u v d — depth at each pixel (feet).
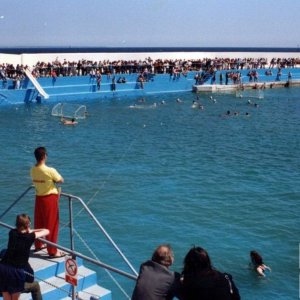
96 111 177.47
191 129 144.36
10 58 211.41
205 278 18.19
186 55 285.02
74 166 96.17
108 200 73.00
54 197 29.30
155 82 236.84
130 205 70.64
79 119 159.02
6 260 24.56
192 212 67.72
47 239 29.35
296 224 63.21
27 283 24.85
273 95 238.68
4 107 182.09
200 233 59.98
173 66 246.06
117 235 58.90
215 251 54.85
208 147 117.29
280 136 133.80
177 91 245.04
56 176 29.14
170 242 57.11
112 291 44.65
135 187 80.48
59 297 27.53
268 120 163.32
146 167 95.35
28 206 70.69
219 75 259.19
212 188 80.07
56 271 28.86
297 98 228.02
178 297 19.02
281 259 52.95
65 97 204.95
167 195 75.82
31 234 24.97
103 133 134.92
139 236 58.65
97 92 216.13
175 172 91.25
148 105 196.65
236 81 260.62
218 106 197.06
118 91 222.89
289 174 90.12
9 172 91.04
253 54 317.83
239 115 174.29
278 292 46.34
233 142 124.36
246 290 46.70
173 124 153.07
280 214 67.05
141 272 19.45
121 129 142.31
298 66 307.58
